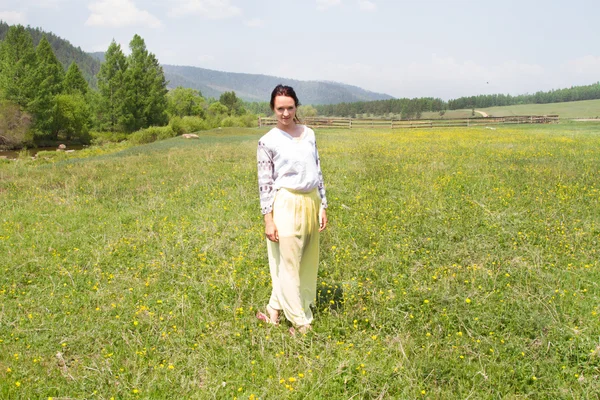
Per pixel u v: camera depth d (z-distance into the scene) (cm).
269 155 353
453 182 929
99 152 3177
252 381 301
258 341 348
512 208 700
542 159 1263
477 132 2955
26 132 4791
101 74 6425
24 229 670
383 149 1692
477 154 1450
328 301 412
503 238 565
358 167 1166
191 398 285
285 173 349
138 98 6444
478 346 327
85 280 475
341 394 288
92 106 6431
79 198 872
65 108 5406
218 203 804
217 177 1087
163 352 335
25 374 310
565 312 371
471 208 708
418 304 392
